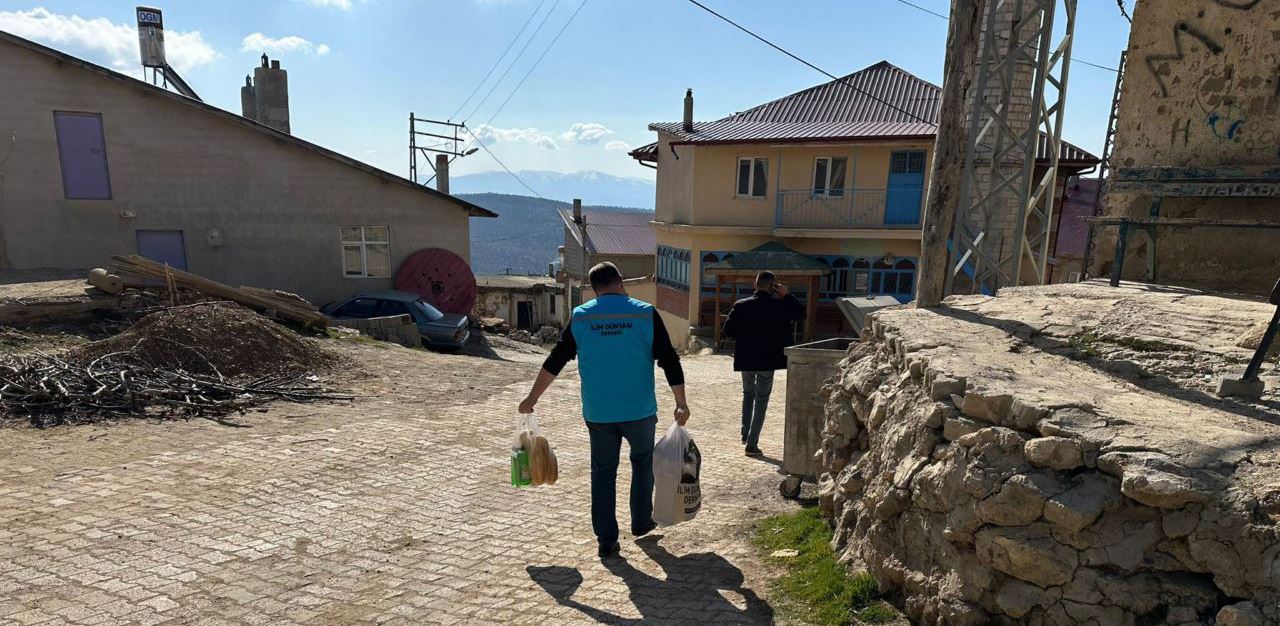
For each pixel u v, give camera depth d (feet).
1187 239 20.20
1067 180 68.28
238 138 55.83
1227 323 12.81
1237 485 6.55
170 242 55.31
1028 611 7.53
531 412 13.04
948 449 8.87
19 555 12.19
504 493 16.80
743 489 17.17
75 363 25.03
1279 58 17.83
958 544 8.41
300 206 58.13
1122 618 6.89
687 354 66.69
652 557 12.73
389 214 60.90
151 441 19.65
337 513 14.98
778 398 33.27
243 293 39.93
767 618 9.95
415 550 13.19
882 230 64.85
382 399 27.40
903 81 76.07
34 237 51.83
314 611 10.62
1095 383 9.56
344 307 52.08
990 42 28.76
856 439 13.44
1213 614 6.45
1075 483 7.39
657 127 80.38
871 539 10.41
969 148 29.19
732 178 69.46
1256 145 18.38
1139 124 21.31
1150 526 6.95
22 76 50.14
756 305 20.51
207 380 25.73
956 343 11.93
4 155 50.44
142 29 77.56
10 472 16.56
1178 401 8.93
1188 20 19.79
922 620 8.86
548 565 12.46
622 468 19.02
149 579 11.51
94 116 52.24
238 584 11.50
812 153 67.05
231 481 16.66
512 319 108.78
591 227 129.29
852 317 23.98
